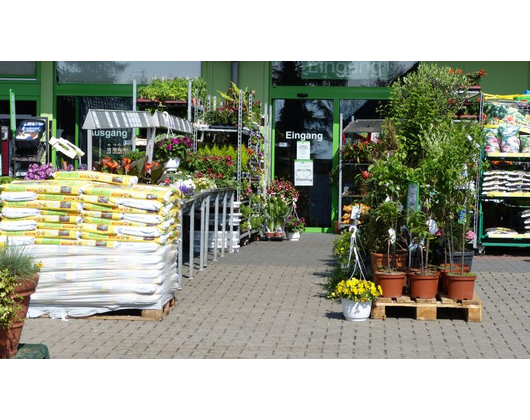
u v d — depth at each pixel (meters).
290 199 15.13
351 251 8.62
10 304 5.60
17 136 13.73
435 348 6.71
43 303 7.63
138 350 6.54
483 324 7.66
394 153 8.88
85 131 15.64
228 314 7.97
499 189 12.56
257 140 14.25
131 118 9.67
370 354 6.48
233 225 12.87
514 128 12.83
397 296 7.83
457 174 7.93
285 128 16.05
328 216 16.03
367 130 14.95
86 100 15.69
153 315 7.65
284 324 7.55
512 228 13.12
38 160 13.88
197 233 12.67
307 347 6.69
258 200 14.38
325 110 15.98
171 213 8.00
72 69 15.66
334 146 15.99
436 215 8.23
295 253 12.66
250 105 13.74
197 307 8.30
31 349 5.88
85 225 7.55
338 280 8.84
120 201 7.54
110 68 15.65
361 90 15.85
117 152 14.74
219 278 10.05
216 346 6.70
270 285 9.59
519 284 9.86
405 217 7.95
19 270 5.72
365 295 7.64
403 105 9.66
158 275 7.58
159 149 11.15
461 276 7.74
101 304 7.61
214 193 11.45
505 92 15.41
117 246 7.55
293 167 16.11
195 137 12.92
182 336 7.04
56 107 15.68
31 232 7.59
